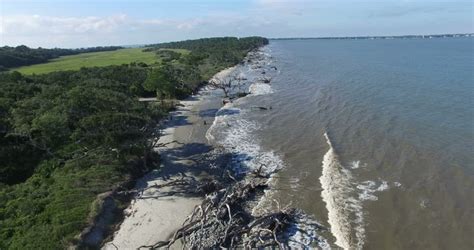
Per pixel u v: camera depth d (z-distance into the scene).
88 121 40.06
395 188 36.16
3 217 31.73
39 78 75.06
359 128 53.38
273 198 35.59
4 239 28.70
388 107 63.41
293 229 30.44
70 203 33.19
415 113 59.12
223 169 42.69
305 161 43.69
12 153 42.25
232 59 147.00
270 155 46.19
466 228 29.50
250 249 27.62
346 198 34.91
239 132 55.69
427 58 145.50
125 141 41.03
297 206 33.97
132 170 41.16
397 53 178.62
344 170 40.50
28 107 51.03
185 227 29.62
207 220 30.41
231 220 29.98
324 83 89.56
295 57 169.62
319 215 32.38
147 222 32.06
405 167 40.31
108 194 35.16
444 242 28.14
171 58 143.38
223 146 49.91
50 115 44.22
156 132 45.81
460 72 100.31
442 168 39.41
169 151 48.66
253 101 74.88
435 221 30.72
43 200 33.72
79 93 46.72
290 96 77.38
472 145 44.94
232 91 86.62
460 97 68.69
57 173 39.59
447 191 34.97
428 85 81.06
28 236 28.56
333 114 61.31
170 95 77.56
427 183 36.66
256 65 135.12
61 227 29.33
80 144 41.44
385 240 28.80
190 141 52.34
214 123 60.75
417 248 27.73
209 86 92.81
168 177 40.84
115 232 30.89
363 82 87.88
